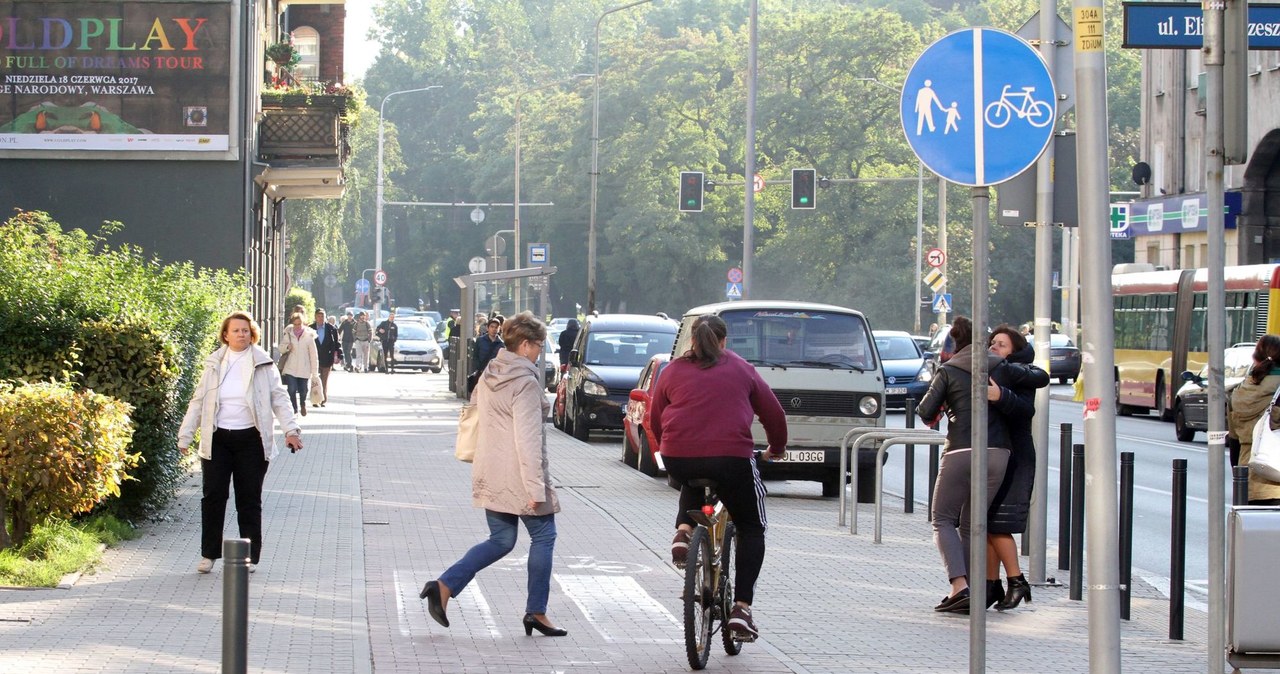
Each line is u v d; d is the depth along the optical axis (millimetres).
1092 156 16391
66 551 27125
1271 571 17688
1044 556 29516
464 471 46969
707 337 21734
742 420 21391
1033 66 16562
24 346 31094
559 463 53594
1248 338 76875
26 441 26031
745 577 21484
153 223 66250
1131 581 28219
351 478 43906
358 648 21234
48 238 38594
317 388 69250
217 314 40531
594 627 23656
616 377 65500
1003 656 22344
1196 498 46219
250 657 20359
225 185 66500
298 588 25984
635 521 36969
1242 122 17062
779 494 46219
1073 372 120312
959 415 26016
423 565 29031
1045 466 29625
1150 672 21469
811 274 190500
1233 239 117562
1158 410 89250
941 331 110750
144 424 31500
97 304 31953
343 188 83750
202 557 27094
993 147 16562
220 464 27344
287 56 77812
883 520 39156
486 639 22453
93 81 65750
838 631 24016
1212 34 17125
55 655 19719
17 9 65438
